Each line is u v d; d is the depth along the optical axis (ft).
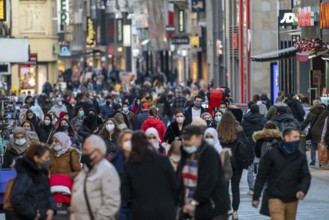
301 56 225.76
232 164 111.45
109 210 75.56
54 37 428.97
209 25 391.24
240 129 112.27
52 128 153.17
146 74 472.03
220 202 80.18
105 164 76.07
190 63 441.27
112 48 630.74
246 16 301.43
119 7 606.55
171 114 213.87
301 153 87.20
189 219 94.84
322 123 163.43
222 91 192.13
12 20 419.95
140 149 77.15
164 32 466.70
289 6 272.10
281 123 147.84
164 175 77.05
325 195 131.95
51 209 79.15
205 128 104.53
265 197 88.79
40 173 78.43
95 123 155.02
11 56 215.31
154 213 76.48
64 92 325.21
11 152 106.73
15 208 77.51
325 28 222.28
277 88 278.26
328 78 232.94
